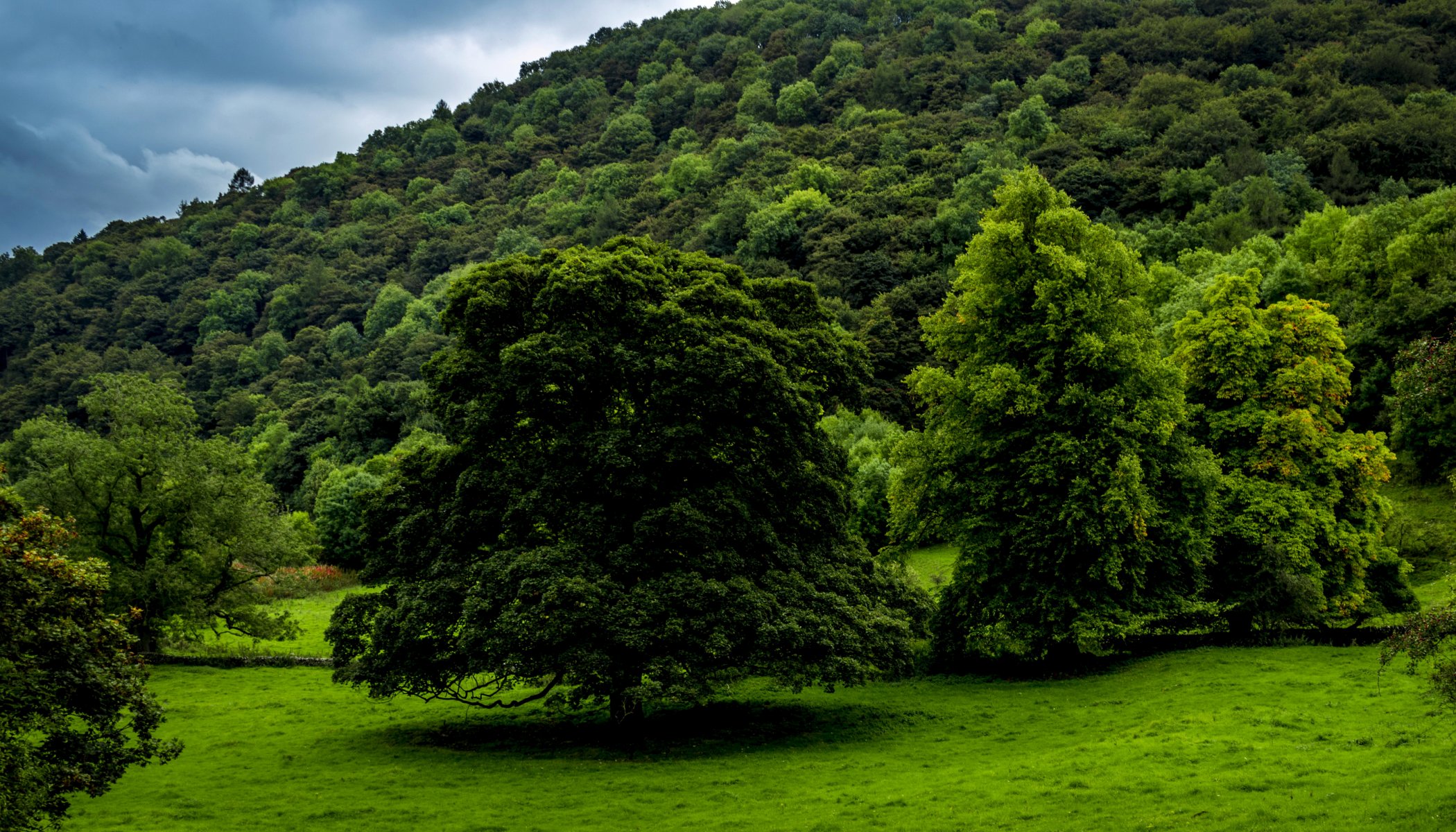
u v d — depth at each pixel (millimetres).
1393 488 54656
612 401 26469
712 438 25016
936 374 33406
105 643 15508
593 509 24266
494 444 26125
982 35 176875
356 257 177750
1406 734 19953
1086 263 31688
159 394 41250
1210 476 31109
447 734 27422
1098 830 16219
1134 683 29031
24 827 14766
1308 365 34656
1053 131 127938
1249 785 17672
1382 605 35906
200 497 39781
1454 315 53844
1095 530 29688
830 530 27891
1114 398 30609
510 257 27656
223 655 41312
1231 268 67562
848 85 175375
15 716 14383
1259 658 30562
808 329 28562
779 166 141250
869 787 20281
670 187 154625
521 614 22594
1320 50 139250
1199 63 147125
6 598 13695
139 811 20172
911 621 31438
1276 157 107188
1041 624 31422
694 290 26234
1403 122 106250
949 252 98312
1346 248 66188
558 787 21312
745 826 17953
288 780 22578
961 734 25250
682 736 26234
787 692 31547
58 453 38938
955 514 33344
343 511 70500
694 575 23766
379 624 25375
